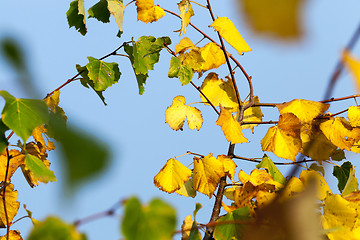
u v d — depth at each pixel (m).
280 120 2.01
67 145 0.46
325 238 1.89
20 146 1.84
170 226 1.19
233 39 2.00
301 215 0.51
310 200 0.52
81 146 0.46
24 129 1.74
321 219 1.90
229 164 1.99
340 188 2.05
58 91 1.97
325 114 2.02
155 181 2.00
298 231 0.50
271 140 2.01
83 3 2.03
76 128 0.47
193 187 2.02
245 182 1.95
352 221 1.89
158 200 1.21
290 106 2.02
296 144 2.00
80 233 1.19
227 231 1.87
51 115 1.74
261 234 0.51
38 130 1.98
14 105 1.74
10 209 1.96
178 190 2.01
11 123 1.74
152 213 1.19
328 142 2.02
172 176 2.00
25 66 0.46
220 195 1.98
